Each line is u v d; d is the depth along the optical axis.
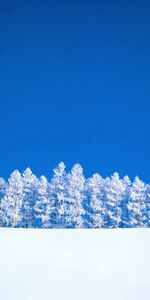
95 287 16.16
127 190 75.81
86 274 18.19
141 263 20.17
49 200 70.19
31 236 26.78
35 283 16.72
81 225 67.94
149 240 25.77
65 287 16.20
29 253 22.08
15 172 71.00
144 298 14.68
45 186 71.25
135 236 27.14
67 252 22.53
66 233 28.33
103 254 22.14
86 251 22.83
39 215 69.19
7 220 68.25
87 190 72.94
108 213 71.56
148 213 73.25
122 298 14.73
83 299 14.73
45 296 15.07
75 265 19.80
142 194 74.00
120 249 23.34
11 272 18.34
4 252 22.16
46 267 19.34
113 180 73.69
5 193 71.69
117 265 19.81
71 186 69.94
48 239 25.97
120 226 72.75
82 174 71.12
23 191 71.81
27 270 18.73
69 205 68.81
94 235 27.62
